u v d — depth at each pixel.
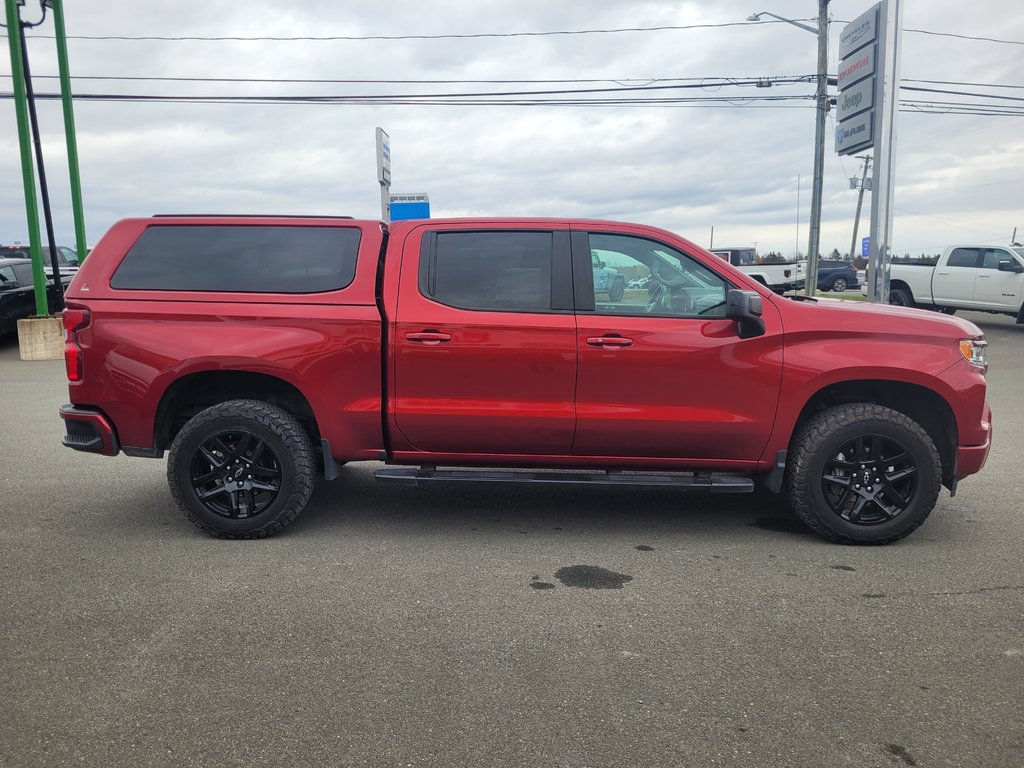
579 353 4.73
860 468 4.81
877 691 3.15
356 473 6.66
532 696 3.10
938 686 3.18
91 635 3.61
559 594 4.11
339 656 3.42
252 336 4.80
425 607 3.94
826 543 4.94
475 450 4.93
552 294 4.82
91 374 4.88
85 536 5.00
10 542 4.88
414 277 4.87
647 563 4.57
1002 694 3.12
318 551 4.74
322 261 4.94
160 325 4.84
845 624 3.75
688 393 4.76
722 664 3.36
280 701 3.06
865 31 12.44
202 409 5.20
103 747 2.76
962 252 17.55
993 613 3.88
